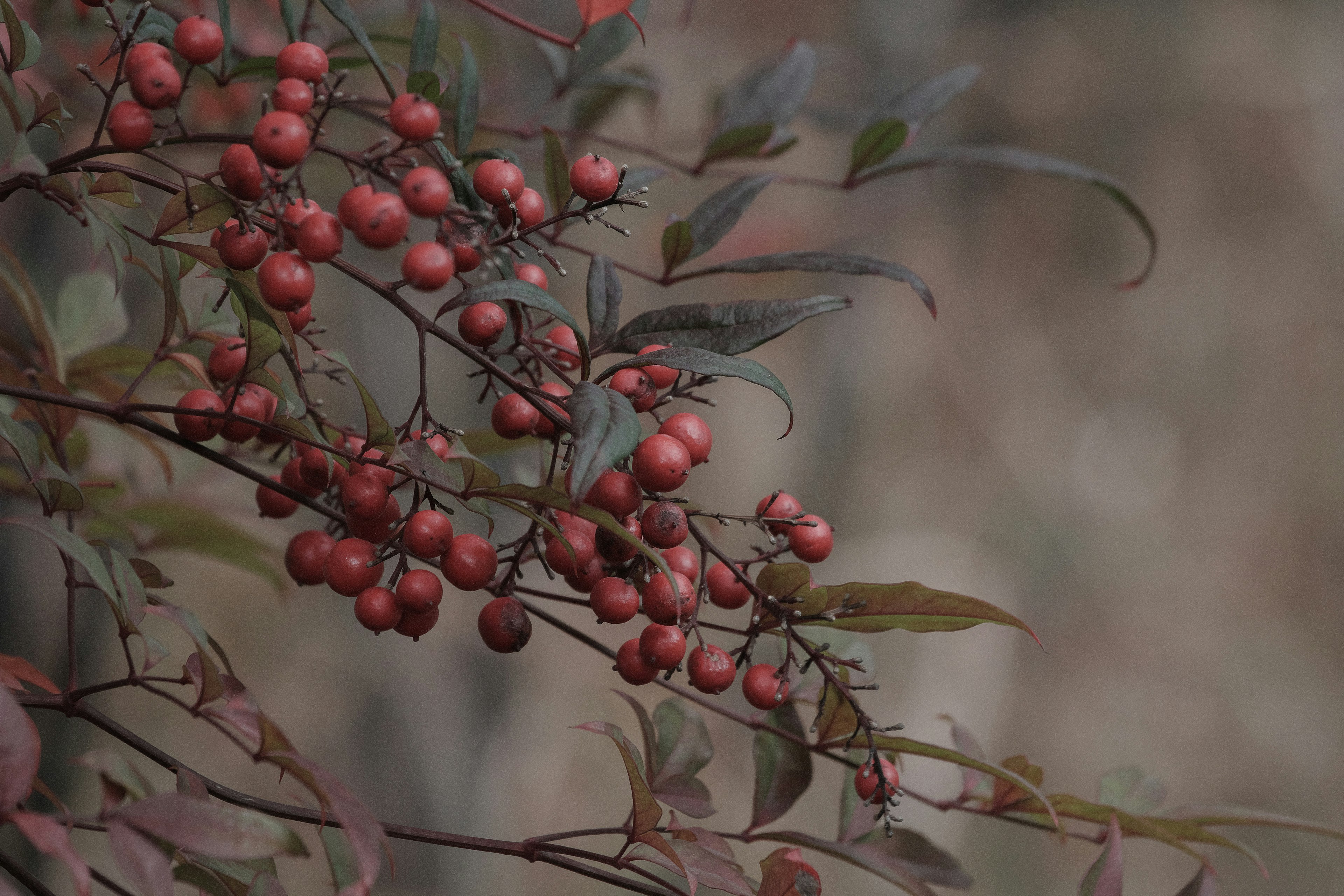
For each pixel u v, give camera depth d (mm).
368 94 1163
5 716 791
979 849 2926
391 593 835
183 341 879
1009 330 3799
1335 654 3607
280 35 1119
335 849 851
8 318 971
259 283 816
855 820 883
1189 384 3869
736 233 2072
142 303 1091
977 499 3645
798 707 920
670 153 1812
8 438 833
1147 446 3816
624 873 1265
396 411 1783
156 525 959
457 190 832
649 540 834
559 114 1255
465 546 835
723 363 822
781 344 3145
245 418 840
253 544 960
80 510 845
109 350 908
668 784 873
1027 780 881
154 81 824
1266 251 3887
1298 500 3758
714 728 2914
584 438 804
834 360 3170
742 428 3166
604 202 837
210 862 834
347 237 1384
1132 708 3465
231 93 1054
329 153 824
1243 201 3879
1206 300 3891
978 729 3227
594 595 838
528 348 839
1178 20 3641
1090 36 3512
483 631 843
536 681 2535
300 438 838
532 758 2445
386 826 838
